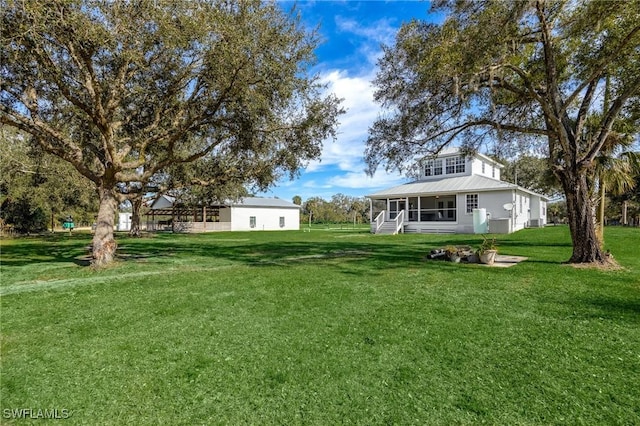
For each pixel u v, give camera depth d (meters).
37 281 7.23
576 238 8.48
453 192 21.92
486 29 6.57
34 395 2.80
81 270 8.63
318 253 12.12
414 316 4.53
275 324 4.34
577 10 7.12
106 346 3.72
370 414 2.50
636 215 33.75
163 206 38.88
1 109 7.66
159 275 7.79
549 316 4.47
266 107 8.66
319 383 2.92
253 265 9.34
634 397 2.64
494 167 27.45
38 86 8.16
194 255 11.94
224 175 11.27
